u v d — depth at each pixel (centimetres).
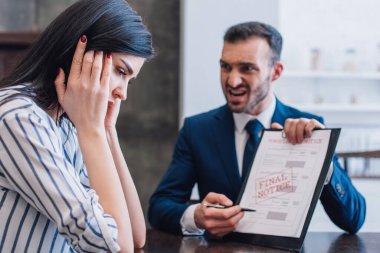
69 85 137
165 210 203
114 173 138
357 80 507
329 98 504
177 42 570
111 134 169
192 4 464
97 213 127
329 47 507
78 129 138
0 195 129
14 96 130
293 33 505
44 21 559
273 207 169
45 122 130
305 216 160
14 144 125
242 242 171
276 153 176
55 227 134
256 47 215
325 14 507
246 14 464
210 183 221
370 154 223
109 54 138
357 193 198
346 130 504
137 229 170
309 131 170
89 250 127
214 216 172
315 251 159
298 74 489
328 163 163
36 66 138
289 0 506
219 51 466
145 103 573
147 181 575
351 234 188
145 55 143
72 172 131
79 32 137
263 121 223
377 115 504
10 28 555
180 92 548
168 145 577
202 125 228
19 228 129
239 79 215
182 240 181
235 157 218
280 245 161
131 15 142
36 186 125
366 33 508
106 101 139
